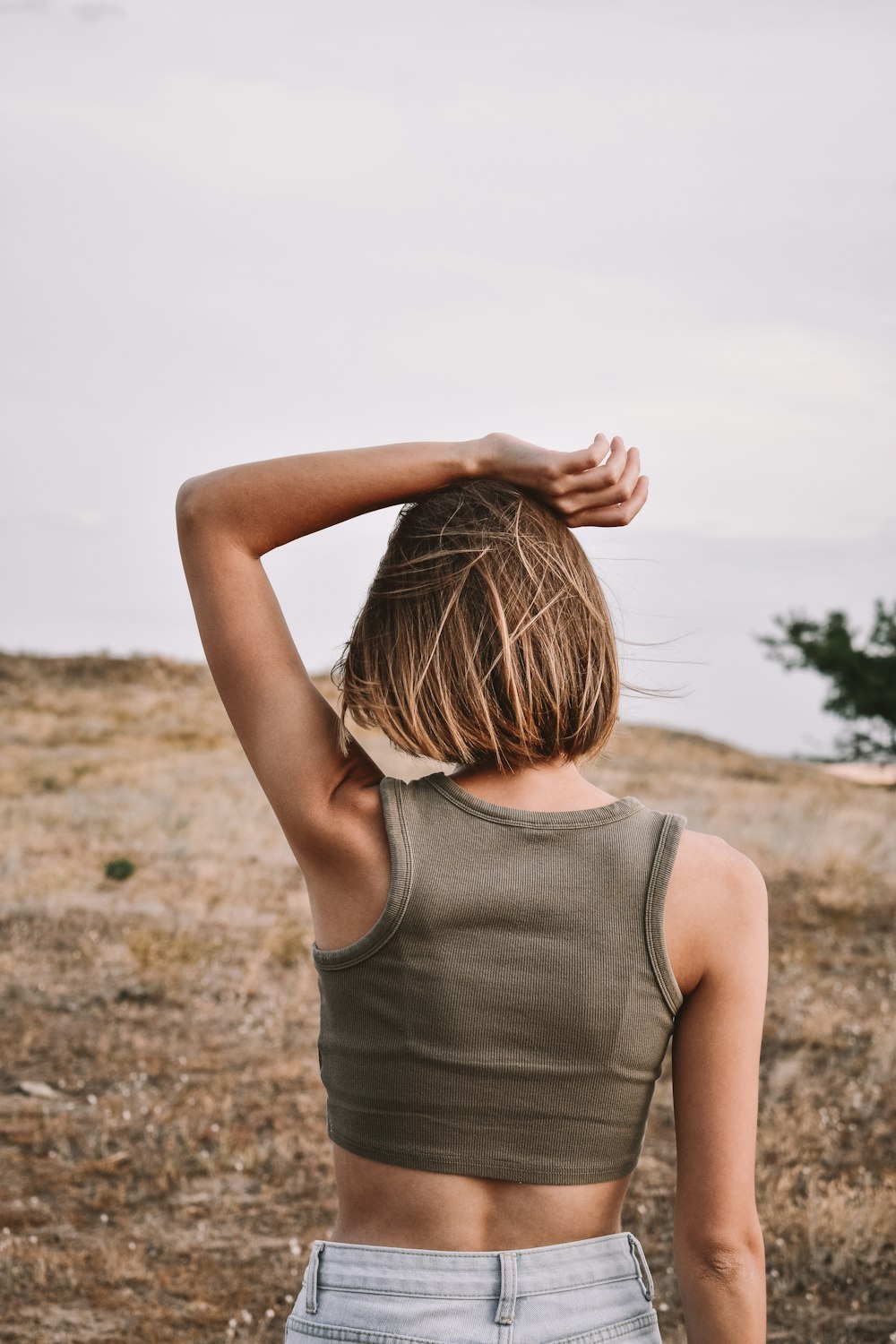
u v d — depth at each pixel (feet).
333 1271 3.90
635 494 4.24
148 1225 15.58
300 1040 23.91
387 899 3.86
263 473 4.21
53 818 58.80
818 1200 14.97
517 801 4.05
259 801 70.08
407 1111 3.86
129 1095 20.57
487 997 3.81
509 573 4.04
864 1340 12.46
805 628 118.83
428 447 4.24
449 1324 3.73
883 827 60.90
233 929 34.30
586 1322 3.77
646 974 3.83
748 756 117.29
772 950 31.53
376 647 4.17
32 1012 25.53
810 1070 21.48
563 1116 3.81
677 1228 4.05
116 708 132.46
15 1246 14.80
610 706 4.18
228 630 4.21
